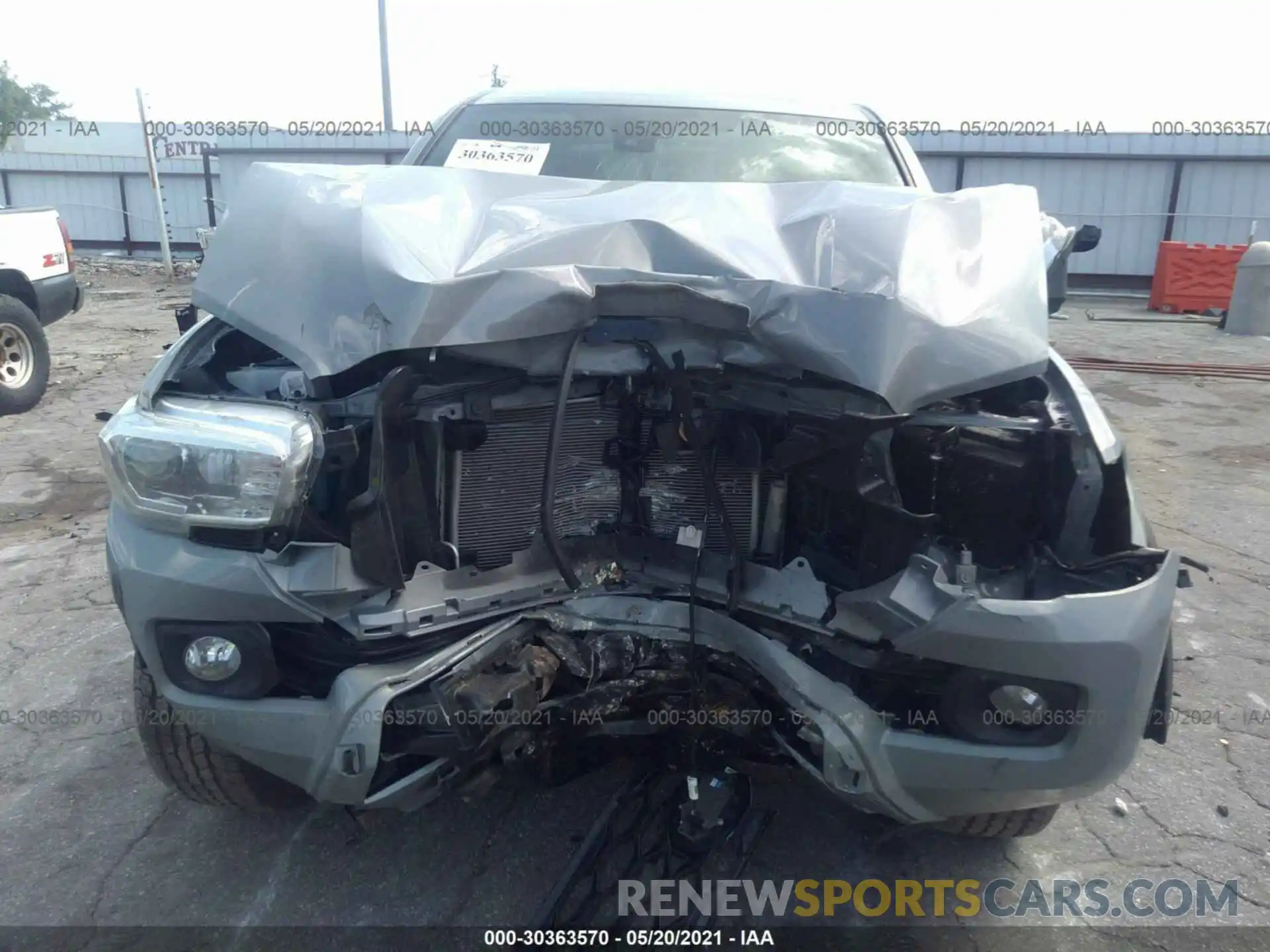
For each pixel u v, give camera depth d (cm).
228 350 275
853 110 426
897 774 224
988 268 256
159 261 2086
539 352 235
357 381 239
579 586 249
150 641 231
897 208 264
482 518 251
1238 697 368
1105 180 1706
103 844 285
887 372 225
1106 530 239
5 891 266
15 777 314
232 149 1830
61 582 457
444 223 262
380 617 229
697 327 238
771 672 229
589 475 263
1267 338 1232
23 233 820
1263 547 517
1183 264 1491
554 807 302
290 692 235
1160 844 291
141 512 229
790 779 249
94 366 975
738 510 261
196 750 265
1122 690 212
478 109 406
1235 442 725
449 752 222
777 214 280
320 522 235
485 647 235
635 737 251
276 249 256
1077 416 243
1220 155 1653
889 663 226
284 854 282
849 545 251
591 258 249
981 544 244
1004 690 216
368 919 259
